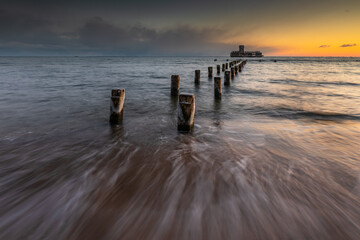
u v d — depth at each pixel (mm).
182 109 4508
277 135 4539
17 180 2643
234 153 3541
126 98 9266
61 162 3164
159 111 6945
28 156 3365
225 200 2254
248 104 8203
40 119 5676
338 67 41031
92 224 1898
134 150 3660
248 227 1870
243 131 4836
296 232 1823
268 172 2875
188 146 3869
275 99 9289
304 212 2074
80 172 2859
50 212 2061
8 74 19984
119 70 28562
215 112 6914
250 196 2328
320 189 2473
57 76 18766
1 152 3510
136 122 5551
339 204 2201
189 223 1908
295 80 17641
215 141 4148
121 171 2893
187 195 2340
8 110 6605
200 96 9961
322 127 5195
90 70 27750
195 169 2953
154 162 3178
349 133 4707
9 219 1962
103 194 2357
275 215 2027
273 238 1754
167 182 2609
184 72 25578
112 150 3652
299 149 3740
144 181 2633
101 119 5770
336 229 1864
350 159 3320
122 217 1989
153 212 2057
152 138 4309
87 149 3689
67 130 4770
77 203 2199
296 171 2910
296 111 7062
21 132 4582
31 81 14641
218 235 1774
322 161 3238
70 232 1809
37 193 2373
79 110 6785
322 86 13969
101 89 11555
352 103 8461
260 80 17562
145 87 12773
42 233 1798
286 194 2369
